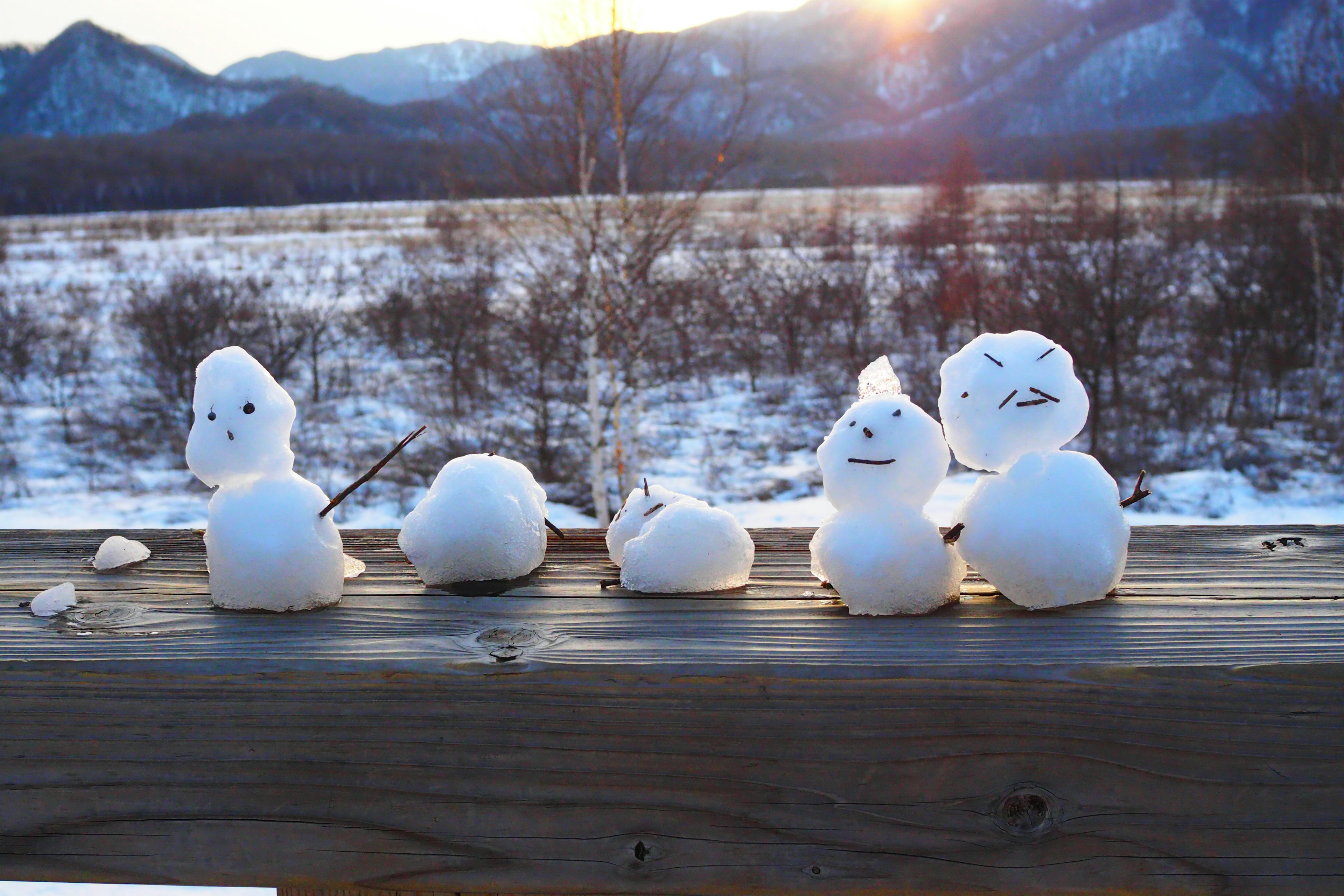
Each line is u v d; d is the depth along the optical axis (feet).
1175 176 95.55
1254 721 3.11
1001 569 3.65
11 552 4.74
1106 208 69.00
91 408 50.16
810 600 3.90
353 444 44.11
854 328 63.41
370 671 3.23
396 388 53.72
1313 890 3.14
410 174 235.81
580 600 3.94
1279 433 44.60
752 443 45.65
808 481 39.40
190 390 50.93
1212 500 35.37
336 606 3.90
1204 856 3.15
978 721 3.14
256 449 3.82
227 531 3.77
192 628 3.64
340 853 3.31
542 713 3.22
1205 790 3.13
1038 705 3.13
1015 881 3.18
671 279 38.73
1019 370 3.77
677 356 47.11
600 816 3.24
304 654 3.34
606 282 32.71
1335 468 38.60
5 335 58.08
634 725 3.19
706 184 32.91
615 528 4.46
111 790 3.33
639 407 36.52
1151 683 3.11
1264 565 4.18
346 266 87.40
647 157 33.27
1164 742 3.13
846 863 3.21
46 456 43.29
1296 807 3.12
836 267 80.18
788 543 4.81
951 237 81.00
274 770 3.29
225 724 3.29
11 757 3.35
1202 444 42.93
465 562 4.11
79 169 241.35
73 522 34.68
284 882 3.34
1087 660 3.18
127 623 3.70
